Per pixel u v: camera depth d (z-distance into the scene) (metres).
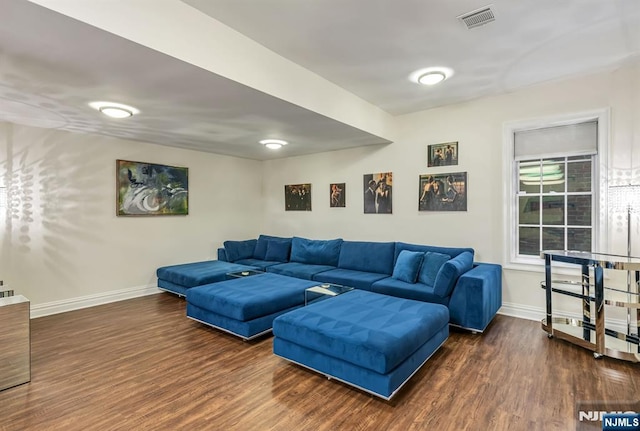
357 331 2.25
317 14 2.30
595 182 3.43
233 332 3.12
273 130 4.04
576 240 3.55
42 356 2.79
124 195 4.56
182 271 4.52
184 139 4.57
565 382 2.33
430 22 2.40
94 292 4.30
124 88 2.66
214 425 1.90
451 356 2.76
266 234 6.47
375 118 4.26
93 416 1.98
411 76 3.35
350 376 2.18
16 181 3.73
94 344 3.04
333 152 5.41
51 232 3.96
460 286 3.25
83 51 2.05
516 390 2.24
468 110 4.10
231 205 5.98
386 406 2.07
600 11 2.27
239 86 2.62
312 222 5.73
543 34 2.57
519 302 3.79
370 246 4.54
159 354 2.83
